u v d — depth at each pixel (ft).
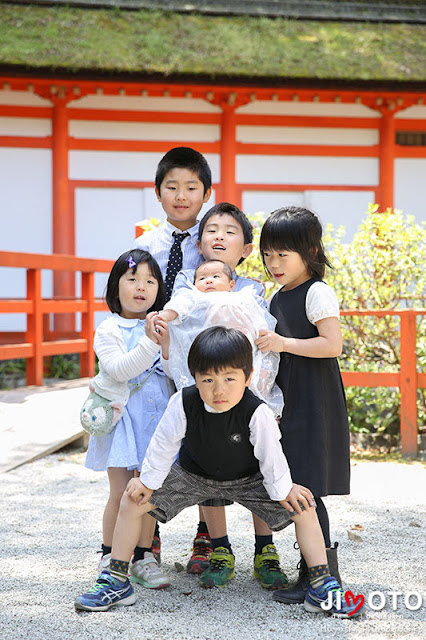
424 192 40.09
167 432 8.44
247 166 39.06
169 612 8.52
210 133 38.78
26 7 38.42
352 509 13.56
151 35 37.24
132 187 38.47
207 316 8.96
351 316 21.34
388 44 39.24
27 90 36.60
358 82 36.58
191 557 10.29
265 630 7.95
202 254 10.52
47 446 18.40
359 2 42.96
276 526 8.79
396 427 20.71
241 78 35.78
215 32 38.42
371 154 39.70
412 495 14.73
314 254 9.39
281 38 38.70
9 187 37.70
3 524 12.51
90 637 7.75
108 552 9.70
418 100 38.42
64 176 37.76
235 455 8.45
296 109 39.24
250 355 8.16
